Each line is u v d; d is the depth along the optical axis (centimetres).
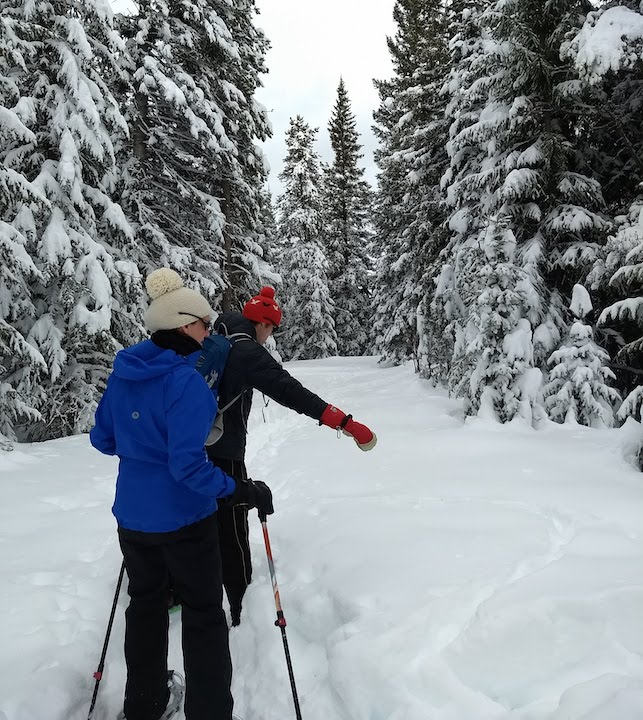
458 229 1184
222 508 307
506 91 976
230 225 1472
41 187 813
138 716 227
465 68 1273
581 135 1041
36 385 830
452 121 1529
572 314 929
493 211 1046
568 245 965
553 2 897
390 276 2395
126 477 216
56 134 840
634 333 929
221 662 220
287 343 3416
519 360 747
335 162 3797
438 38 1800
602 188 1061
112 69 914
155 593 228
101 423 225
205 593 220
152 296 218
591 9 945
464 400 809
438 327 1213
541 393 761
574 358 757
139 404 206
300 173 3406
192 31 1232
